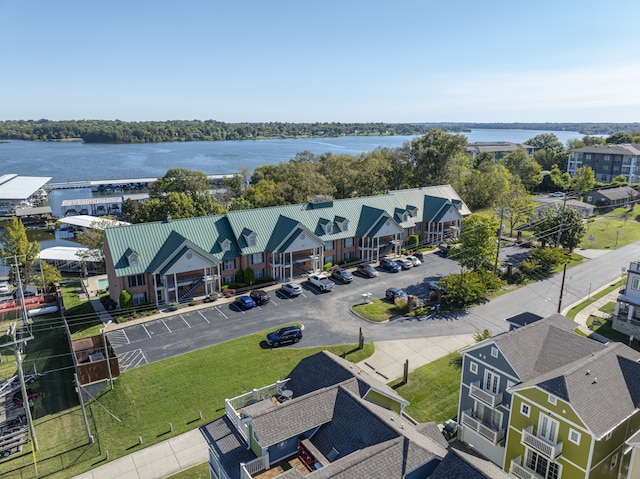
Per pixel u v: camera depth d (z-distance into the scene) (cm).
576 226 7294
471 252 6041
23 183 15025
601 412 2448
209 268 5950
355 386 2767
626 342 4644
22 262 6106
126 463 3173
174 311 5503
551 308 5475
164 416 3641
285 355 4462
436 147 11112
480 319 5200
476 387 3122
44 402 3866
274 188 10056
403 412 3566
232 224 6384
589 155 13950
